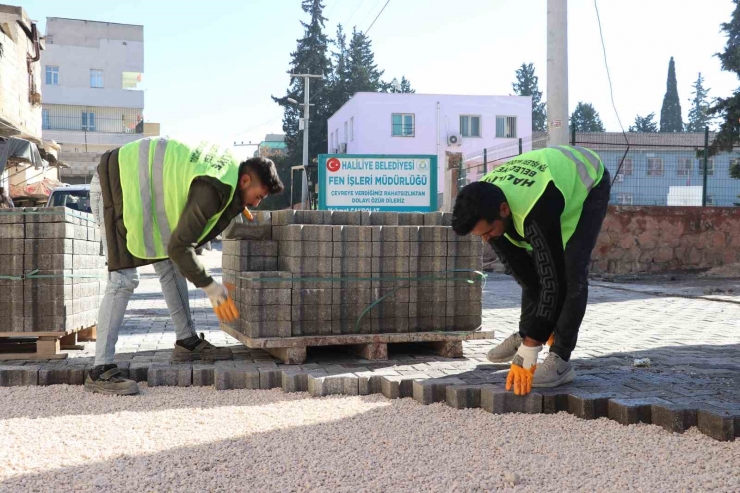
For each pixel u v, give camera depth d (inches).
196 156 164.2
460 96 1529.3
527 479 119.8
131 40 2069.4
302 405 168.9
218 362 204.2
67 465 126.2
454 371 189.9
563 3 474.0
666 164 852.6
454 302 215.5
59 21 2006.6
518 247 167.5
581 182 157.6
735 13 1002.7
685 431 145.6
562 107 477.1
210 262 818.2
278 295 201.5
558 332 170.9
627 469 124.5
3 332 200.5
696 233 645.3
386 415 159.8
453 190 737.6
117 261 180.4
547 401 161.9
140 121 2026.3
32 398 174.7
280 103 2153.1
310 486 116.4
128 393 178.1
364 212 215.3
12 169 983.6
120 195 176.6
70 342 226.1
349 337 204.2
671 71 3031.5
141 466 125.2
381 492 114.0
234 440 140.9
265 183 165.2
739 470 122.9
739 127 843.4
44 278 201.0
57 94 1963.6
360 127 1499.8
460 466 126.0
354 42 2359.7
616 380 178.7
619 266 641.6
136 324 295.0
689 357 215.9
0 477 119.8
